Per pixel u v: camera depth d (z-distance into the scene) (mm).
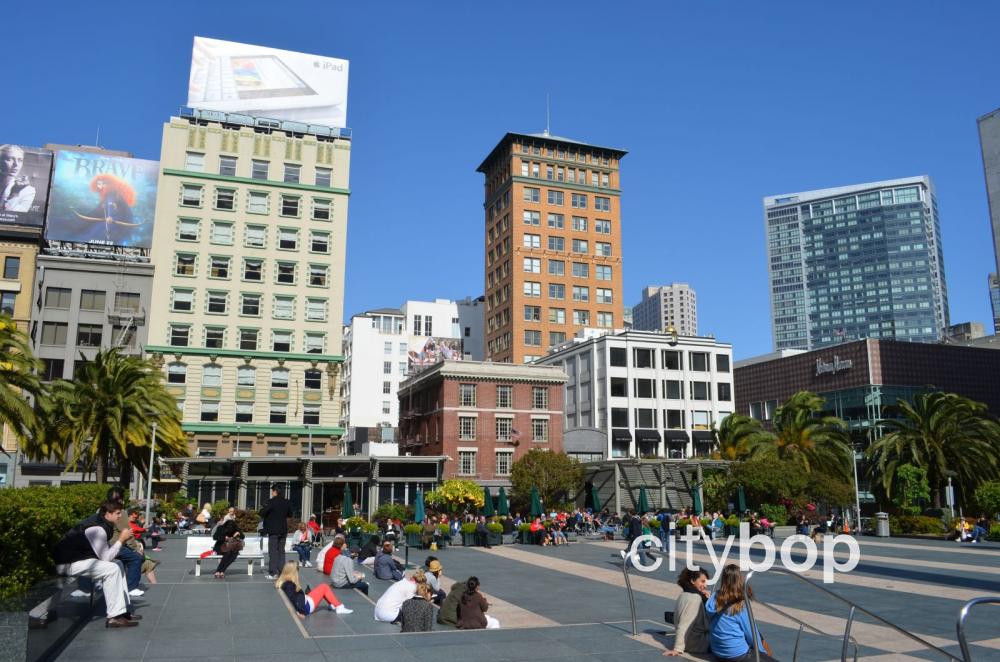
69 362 63688
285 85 74250
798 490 57312
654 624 14773
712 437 89875
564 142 120438
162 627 13078
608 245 121312
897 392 101438
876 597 19562
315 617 14969
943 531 45750
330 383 68625
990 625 15484
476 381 71625
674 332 93000
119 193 69125
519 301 114312
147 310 65812
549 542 40844
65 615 11461
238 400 65938
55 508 13180
